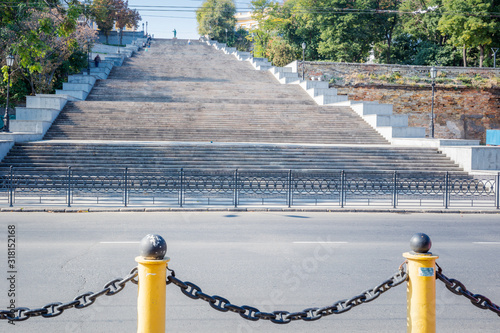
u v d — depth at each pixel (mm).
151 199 16375
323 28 51062
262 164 21781
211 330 5180
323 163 22062
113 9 71812
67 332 5027
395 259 8453
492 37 46125
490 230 11727
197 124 28188
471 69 42625
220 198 16984
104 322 5352
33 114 26422
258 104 33062
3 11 22188
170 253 8727
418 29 52031
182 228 11469
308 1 50938
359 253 8930
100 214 13695
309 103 35031
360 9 48844
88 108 29766
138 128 26703
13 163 20438
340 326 5352
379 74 42281
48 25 19734
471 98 42438
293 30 59562
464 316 5758
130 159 21359
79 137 25625
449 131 42344
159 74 44281
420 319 3488
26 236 10211
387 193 18109
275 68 45250
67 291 6352
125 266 7691
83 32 40812
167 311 5789
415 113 42250
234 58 57156
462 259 8531
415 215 14438
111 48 68500
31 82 34844
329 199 17297
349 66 42344
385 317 5652
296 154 22844
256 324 5395
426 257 3502
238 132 27266
